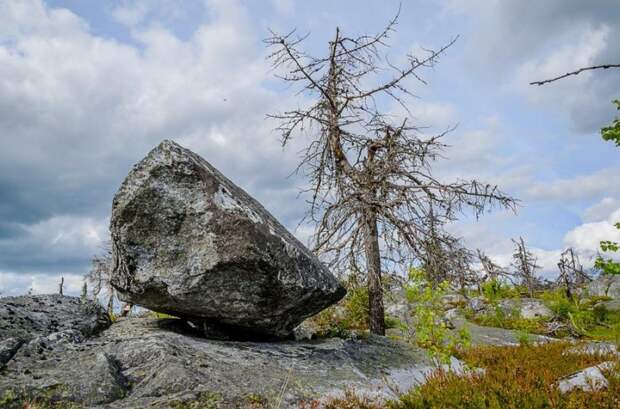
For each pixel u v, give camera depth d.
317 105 14.27
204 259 7.70
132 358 6.47
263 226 8.16
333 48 13.99
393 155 13.49
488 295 22.22
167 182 7.82
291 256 8.29
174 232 7.83
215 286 7.85
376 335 11.38
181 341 7.50
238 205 8.09
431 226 12.95
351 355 9.20
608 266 9.25
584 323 21.16
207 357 6.94
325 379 7.46
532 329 21.16
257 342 8.90
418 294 7.86
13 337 6.84
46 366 6.08
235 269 7.79
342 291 9.45
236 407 5.68
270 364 7.50
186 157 7.98
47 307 8.31
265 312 8.38
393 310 16.73
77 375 5.68
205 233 7.77
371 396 7.09
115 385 5.67
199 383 5.91
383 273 13.51
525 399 5.84
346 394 6.71
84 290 17.70
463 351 10.89
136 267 7.87
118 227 7.81
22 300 8.43
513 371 7.31
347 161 14.60
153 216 7.79
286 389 6.55
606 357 8.95
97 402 5.35
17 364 6.04
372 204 13.19
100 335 8.18
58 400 5.23
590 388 6.45
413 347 10.77
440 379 7.04
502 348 11.51
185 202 7.82
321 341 10.00
